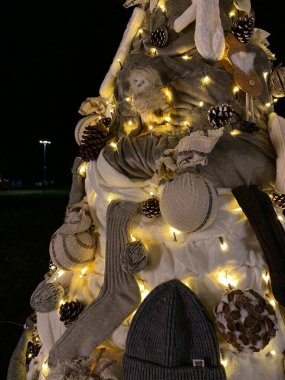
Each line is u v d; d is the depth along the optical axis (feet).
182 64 5.63
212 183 4.98
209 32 5.29
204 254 4.97
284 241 4.84
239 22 5.52
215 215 4.74
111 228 5.29
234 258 4.91
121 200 5.41
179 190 4.67
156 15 5.98
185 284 4.87
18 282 16.15
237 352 4.66
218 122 5.04
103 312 5.12
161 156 5.08
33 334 6.97
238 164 5.10
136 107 5.72
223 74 5.54
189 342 4.50
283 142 5.17
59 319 5.79
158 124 5.73
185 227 4.71
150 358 4.47
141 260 4.90
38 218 34.96
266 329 4.39
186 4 5.80
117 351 5.27
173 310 4.51
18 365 6.89
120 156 5.51
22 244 23.30
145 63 5.65
